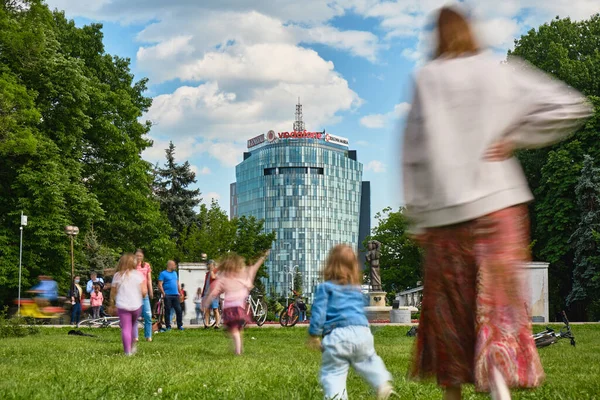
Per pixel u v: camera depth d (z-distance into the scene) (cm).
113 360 1032
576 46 5231
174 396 593
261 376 789
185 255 6556
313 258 19638
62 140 3853
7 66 3672
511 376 361
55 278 3788
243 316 1303
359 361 566
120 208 4594
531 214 4884
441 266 393
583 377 855
